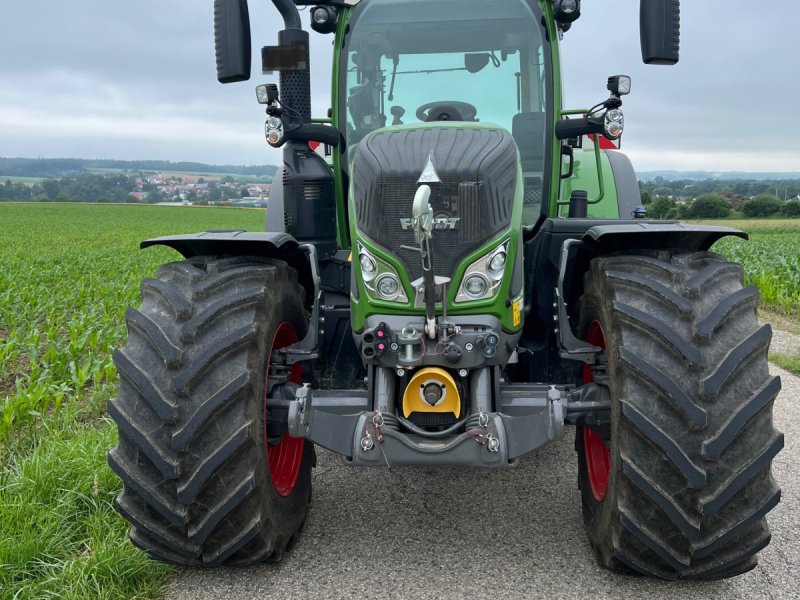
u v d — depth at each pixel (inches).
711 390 100.9
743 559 108.1
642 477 103.0
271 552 116.8
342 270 154.3
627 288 110.8
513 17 159.3
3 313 357.7
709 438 100.8
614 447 107.3
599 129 148.2
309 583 116.3
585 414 116.7
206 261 120.8
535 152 160.1
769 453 103.6
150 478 107.3
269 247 121.6
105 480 145.9
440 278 114.8
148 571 117.4
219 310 109.1
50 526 127.9
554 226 139.5
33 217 2422.5
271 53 142.9
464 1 160.2
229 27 130.7
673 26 128.2
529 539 131.3
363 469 167.8
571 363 146.1
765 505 105.2
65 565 118.3
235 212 3129.9
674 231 113.7
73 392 239.5
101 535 127.4
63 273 595.2
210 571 120.3
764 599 111.0
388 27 162.1
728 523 105.0
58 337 315.0
